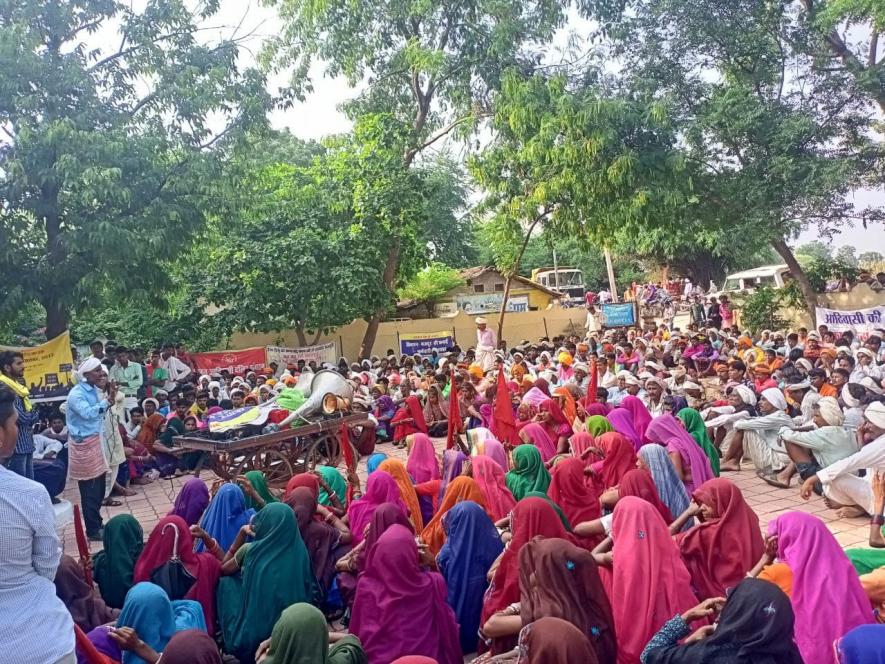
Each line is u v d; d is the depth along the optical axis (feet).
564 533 15.57
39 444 33.01
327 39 71.00
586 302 114.11
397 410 46.11
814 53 56.54
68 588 15.11
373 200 66.28
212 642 11.53
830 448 26.86
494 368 51.19
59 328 47.24
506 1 67.26
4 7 42.75
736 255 56.75
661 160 55.47
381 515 16.60
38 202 44.11
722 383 41.01
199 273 66.39
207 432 32.81
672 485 20.27
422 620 14.34
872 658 9.89
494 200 71.20
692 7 56.85
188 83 48.24
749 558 15.29
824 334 53.47
